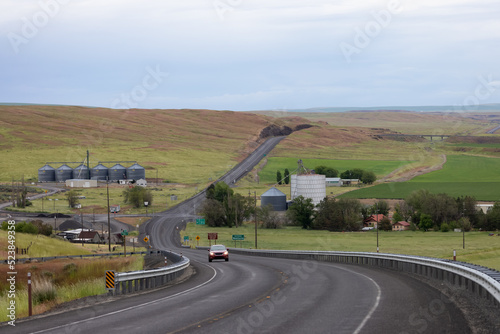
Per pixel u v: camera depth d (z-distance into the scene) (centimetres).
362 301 1698
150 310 1623
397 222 10619
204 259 5459
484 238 8806
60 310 1745
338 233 10181
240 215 12025
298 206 11344
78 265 3962
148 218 12094
